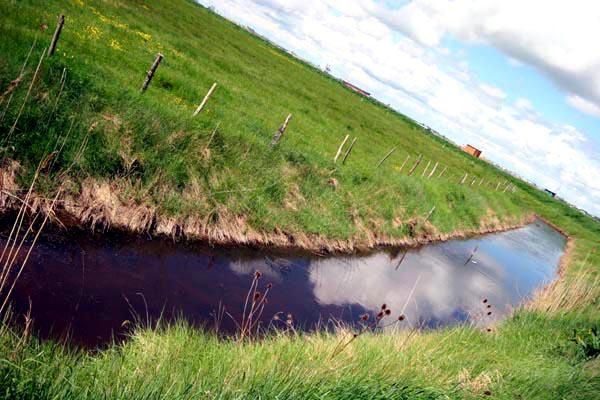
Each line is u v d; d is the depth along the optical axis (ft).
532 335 32.65
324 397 13.34
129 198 31.01
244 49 151.94
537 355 27.71
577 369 23.73
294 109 92.12
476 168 213.66
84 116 30.25
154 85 48.42
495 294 55.01
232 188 37.78
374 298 38.06
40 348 14.87
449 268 57.88
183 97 50.96
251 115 59.72
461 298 47.55
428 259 57.77
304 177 47.73
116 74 41.98
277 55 240.94
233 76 87.81
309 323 28.91
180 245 31.94
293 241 40.81
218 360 15.98
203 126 38.93
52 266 22.93
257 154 42.78
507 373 21.93
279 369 14.55
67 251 24.91
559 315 38.42
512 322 36.22
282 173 44.14
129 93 35.04
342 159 65.51
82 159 28.99
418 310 39.29
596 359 25.94
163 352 16.26
